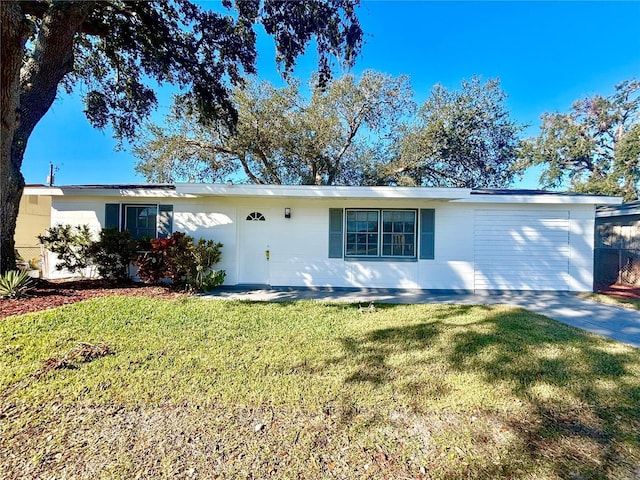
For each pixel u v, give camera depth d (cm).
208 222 854
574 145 1981
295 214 852
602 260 1104
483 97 1353
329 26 740
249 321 493
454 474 186
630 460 197
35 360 327
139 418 238
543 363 340
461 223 830
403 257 838
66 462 193
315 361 342
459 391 280
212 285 774
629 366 334
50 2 652
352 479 183
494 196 799
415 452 204
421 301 697
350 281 841
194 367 323
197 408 252
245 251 859
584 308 642
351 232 850
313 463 195
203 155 1376
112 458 197
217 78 975
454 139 1359
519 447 208
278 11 748
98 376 298
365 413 247
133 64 946
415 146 1400
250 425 231
